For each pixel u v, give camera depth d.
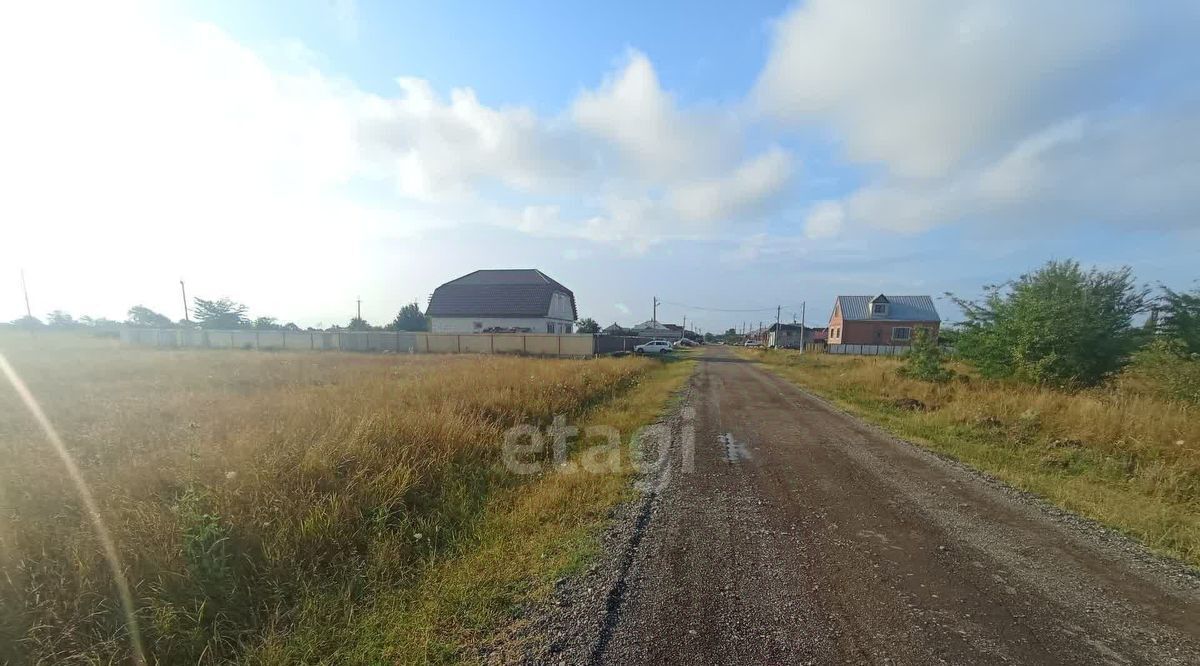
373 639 2.94
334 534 3.96
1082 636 2.85
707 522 4.70
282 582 3.45
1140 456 6.79
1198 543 4.21
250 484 4.27
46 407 8.91
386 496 4.61
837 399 13.73
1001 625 2.96
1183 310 13.27
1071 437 7.88
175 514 3.65
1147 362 10.26
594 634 2.88
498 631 2.97
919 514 4.93
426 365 18.67
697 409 11.77
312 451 4.93
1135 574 3.68
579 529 4.52
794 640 2.79
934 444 8.16
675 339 96.56
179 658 2.83
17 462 4.93
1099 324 12.91
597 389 13.07
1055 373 12.84
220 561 3.28
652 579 3.57
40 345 32.78
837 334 57.06
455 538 4.31
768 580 3.54
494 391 9.98
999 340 14.13
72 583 3.09
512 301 48.78
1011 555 3.98
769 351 46.16
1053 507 5.18
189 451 4.85
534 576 3.64
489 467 6.11
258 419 6.96
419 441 5.93
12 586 2.97
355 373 15.23
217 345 42.03
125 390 11.72
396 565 3.76
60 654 2.73
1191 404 8.75
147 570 3.24
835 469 6.61
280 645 2.88
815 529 4.53
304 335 40.09
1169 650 2.72
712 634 2.86
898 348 50.75
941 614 3.08
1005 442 8.20
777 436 8.72
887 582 3.51
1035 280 14.01
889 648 2.71
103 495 4.11
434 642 2.88
